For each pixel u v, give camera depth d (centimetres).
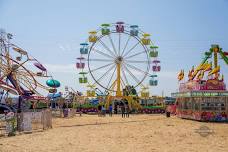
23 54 3684
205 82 3450
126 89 5759
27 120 2359
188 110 3725
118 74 5609
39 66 3809
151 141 1859
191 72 3766
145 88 5903
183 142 1817
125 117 4406
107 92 5666
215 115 3338
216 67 3481
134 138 1998
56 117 4391
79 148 1605
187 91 3531
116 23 5459
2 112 3030
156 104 6047
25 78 3703
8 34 3538
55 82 4422
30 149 1576
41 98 3888
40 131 2397
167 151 1512
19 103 3412
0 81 3462
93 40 5378
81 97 5834
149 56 5519
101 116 4691
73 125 3000
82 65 5525
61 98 5131
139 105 5794
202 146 1669
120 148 1600
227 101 3366
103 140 1909
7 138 1998
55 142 1820
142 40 5438
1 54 3503
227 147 1639
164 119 3819
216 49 3591
